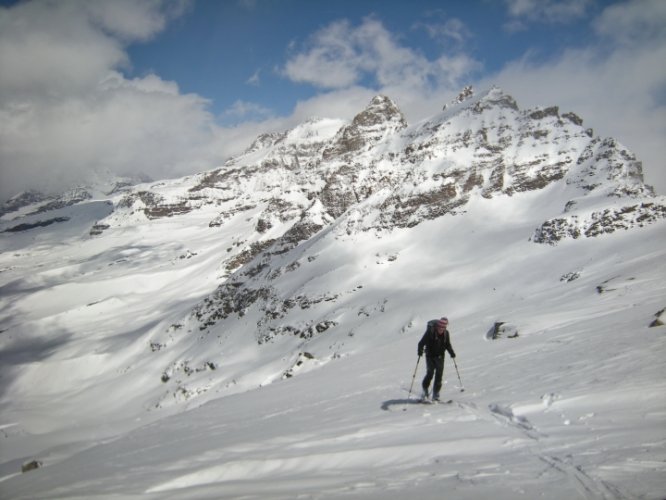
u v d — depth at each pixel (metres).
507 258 131.50
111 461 14.91
